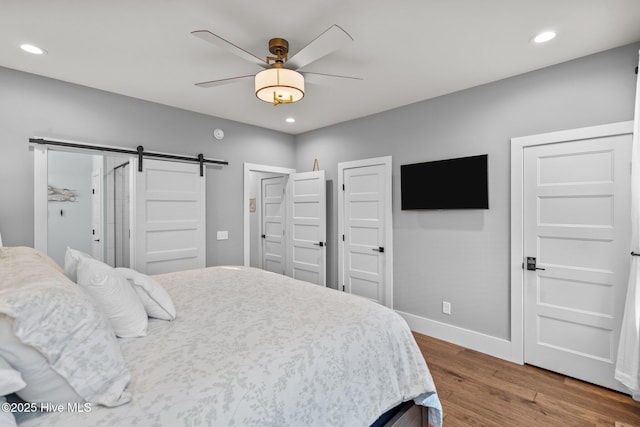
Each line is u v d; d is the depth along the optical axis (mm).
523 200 2754
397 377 1535
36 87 2734
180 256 3570
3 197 2592
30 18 1928
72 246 3504
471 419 2025
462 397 2270
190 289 2109
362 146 3986
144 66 2584
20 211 2654
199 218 3729
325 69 2656
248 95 3229
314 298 1902
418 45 2279
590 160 2438
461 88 3078
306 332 1374
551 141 2594
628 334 2131
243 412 955
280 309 1691
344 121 4168
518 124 2775
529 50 2355
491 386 2414
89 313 968
